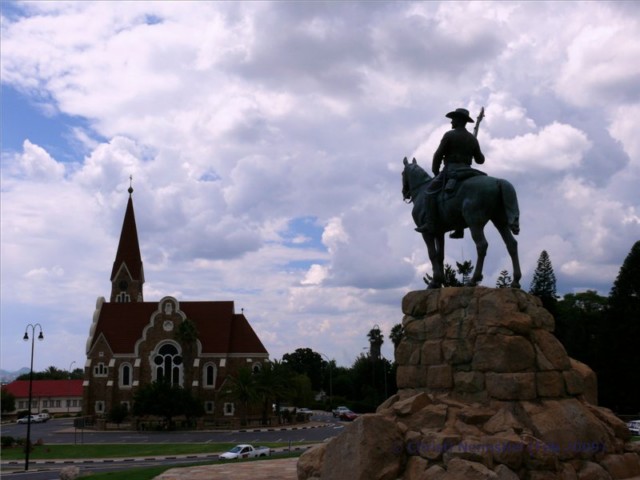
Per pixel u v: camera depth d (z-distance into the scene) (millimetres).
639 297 60938
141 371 93812
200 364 93188
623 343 60188
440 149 17828
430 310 17078
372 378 107125
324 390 143125
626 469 14516
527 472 12953
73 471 27531
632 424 45469
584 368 16828
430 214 17828
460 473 12398
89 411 94312
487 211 16438
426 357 16609
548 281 74500
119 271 112750
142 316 99188
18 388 131750
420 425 14758
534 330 15727
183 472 21312
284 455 30875
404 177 19766
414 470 13500
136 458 48906
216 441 61438
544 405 14695
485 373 15180
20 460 50062
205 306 99125
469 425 14258
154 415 81812
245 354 94500
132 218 115688
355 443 13680
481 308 15711
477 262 16469
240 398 81938
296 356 148375
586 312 79938
